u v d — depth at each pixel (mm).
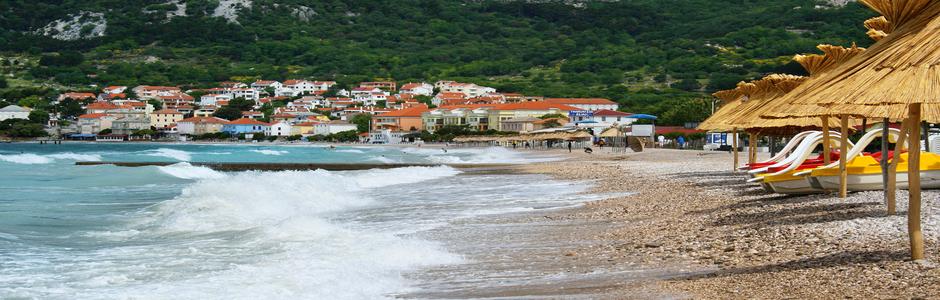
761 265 13852
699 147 112250
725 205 24078
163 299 12289
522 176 49344
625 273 14109
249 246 17969
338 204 29547
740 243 16281
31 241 19469
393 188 38750
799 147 28047
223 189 28125
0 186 39656
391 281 13992
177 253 17109
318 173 45594
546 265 15445
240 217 23922
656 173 45469
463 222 23281
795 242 15773
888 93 11656
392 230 21578
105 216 25469
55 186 40594
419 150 143875
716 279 12930
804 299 11148
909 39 12766
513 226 21969
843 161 23328
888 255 13625
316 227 20250
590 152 99375
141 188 39844
